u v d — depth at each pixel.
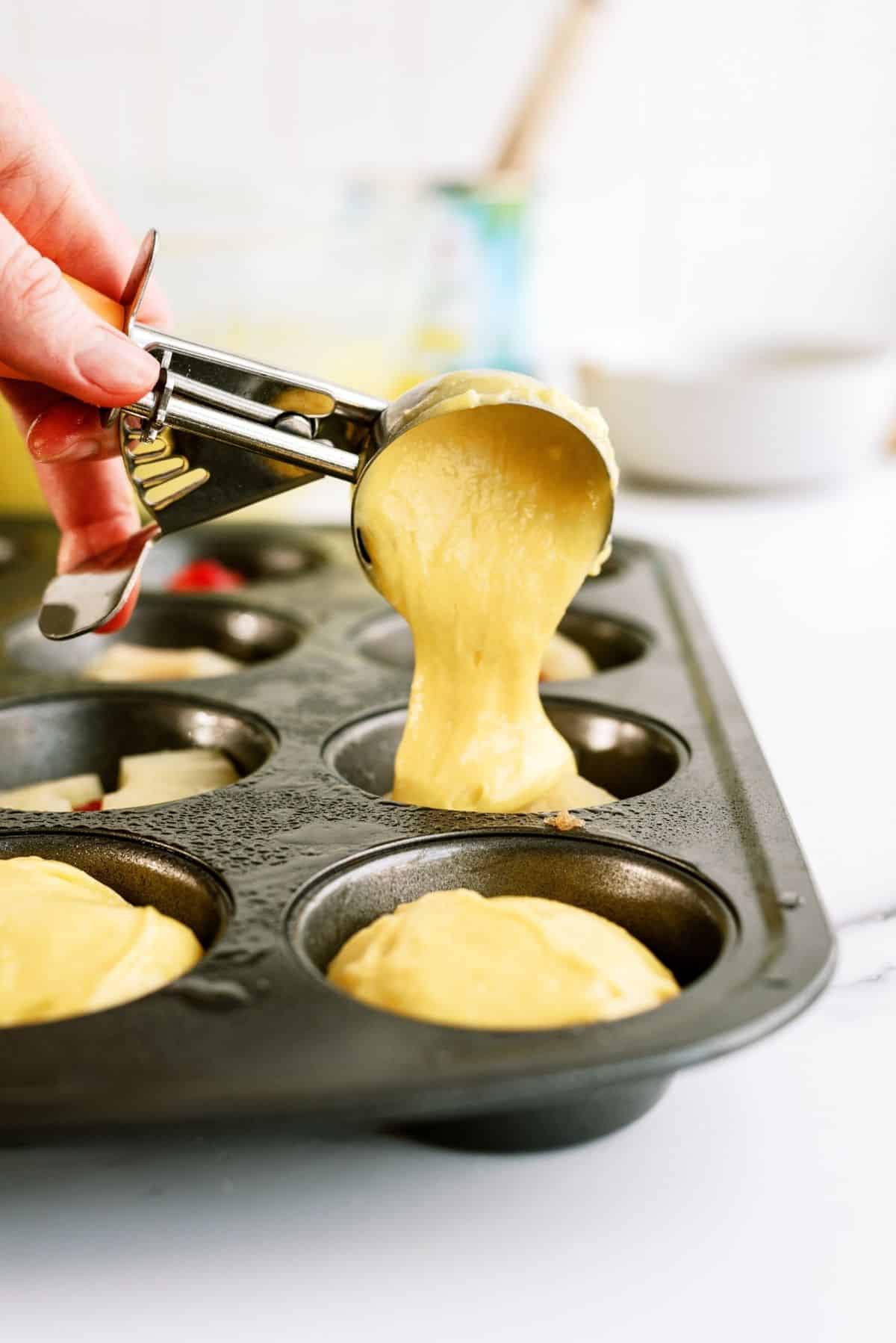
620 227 0.95
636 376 0.78
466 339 0.88
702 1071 0.35
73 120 0.87
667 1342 0.29
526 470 0.40
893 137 0.93
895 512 0.77
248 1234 0.31
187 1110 0.30
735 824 0.39
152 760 0.47
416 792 0.41
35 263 0.36
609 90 0.91
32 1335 0.30
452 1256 0.31
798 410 0.76
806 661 0.55
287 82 0.88
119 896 0.39
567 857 0.39
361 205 0.86
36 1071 0.31
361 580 0.60
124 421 0.39
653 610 0.56
